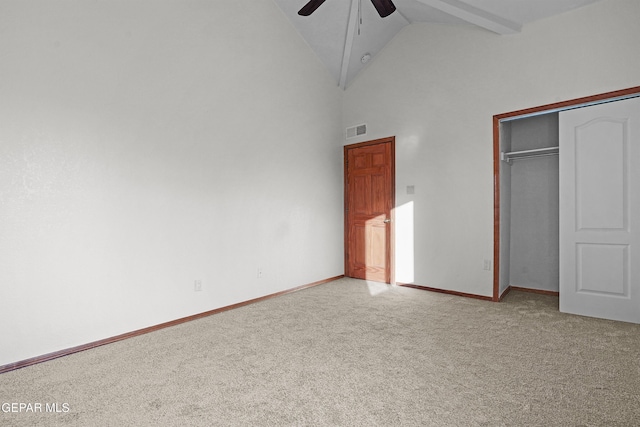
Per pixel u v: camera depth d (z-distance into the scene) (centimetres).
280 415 178
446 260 418
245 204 385
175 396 197
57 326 254
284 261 430
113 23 280
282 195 428
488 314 337
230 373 224
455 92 406
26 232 240
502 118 373
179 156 326
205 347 266
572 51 327
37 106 244
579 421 169
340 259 518
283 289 429
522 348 255
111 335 282
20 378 221
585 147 325
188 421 174
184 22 328
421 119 436
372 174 488
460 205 404
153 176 307
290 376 219
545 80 342
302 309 362
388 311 351
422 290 437
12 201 235
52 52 249
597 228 321
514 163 433
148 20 303
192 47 335
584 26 320
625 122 306
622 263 310
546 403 185
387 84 470
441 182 420
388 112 469
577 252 332
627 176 306
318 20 423
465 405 184
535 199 420
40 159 246
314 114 473
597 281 322
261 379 216
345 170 519
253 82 392
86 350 264
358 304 378
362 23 423
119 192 286
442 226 420
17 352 237
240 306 376
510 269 441
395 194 464
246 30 384
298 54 448
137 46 295
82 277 267
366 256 500
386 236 476
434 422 170
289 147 437
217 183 357
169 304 319
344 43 449
